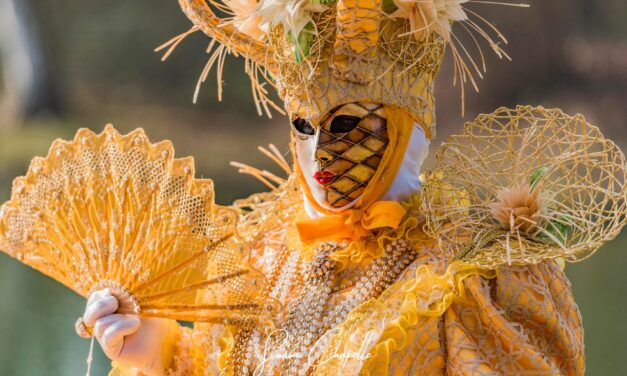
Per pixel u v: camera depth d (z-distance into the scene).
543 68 20.92
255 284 6.46
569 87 21.28
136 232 6.50
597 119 20.27
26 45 25.92
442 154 6.36
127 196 6.52
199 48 25.16
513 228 6.30
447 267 6.32
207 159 20.20
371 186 6.36
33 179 6.58
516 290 6.27
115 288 6.50
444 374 6.28
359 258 6.39
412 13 6.33
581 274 10.77
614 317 9.05
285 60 6.38
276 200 6.61
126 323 6.45
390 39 6.34
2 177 19.92
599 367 7.92
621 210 6.26
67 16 26.41
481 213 6.36
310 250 6.46
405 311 6.26
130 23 25.92
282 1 6.36
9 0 25.86
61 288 10.44
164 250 6.49
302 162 6.41
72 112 25.81
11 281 10.77
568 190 6.32
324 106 6.34
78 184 6.54
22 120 25.23
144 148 6.53
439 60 6.42
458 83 19.23
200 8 6.46
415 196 6.39
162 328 6.52
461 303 6.28
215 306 6.46
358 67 6.32
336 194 6.38
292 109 6.38
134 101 24.98
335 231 6.39
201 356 6.50
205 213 6.49
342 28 6.30
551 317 6.27
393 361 6.27
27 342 8.36
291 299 6.45
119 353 6.48
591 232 6.27
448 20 6.38
